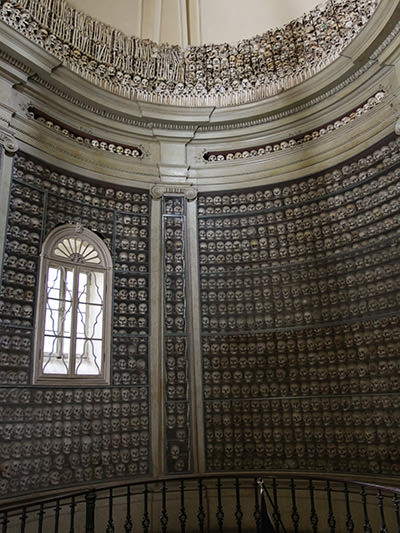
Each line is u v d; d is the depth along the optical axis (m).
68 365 9.75
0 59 9.42
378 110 9.95
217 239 11.82
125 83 11.98
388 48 9.46
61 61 10.12
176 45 12.74
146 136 12.04
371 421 9.23
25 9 10.28
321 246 10.84
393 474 8.70
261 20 12.41
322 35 11.43
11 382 8.71
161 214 11.67
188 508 9.73
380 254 9.80
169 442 10.16
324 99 10.99
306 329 10.56
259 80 12.21
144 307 10.98
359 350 9.70
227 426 10.45
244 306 11.27
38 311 9.38
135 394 10.30
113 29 12.09
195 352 10.88
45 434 8.93
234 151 12.25
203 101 12.37
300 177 11.32
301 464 9.84
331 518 6.38
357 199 10.41
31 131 10.05
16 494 8.19
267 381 10.60
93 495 6.50
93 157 11.21
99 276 10.82
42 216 9.98
